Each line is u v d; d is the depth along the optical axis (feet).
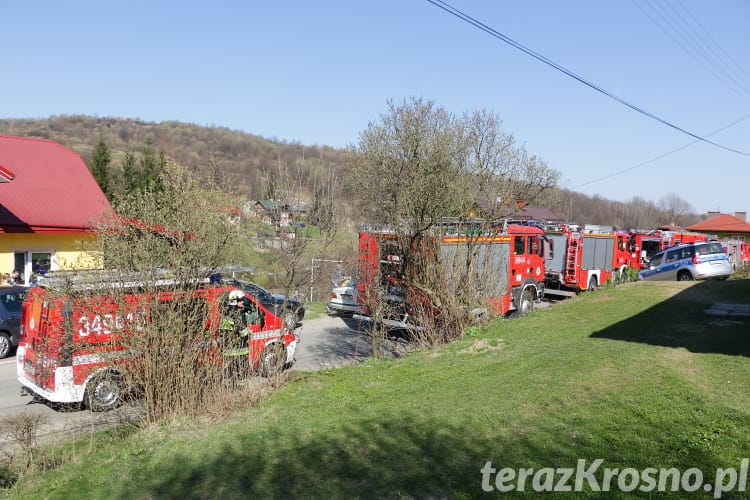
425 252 37.01
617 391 20.66
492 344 32.63
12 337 41.57
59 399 24.22
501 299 45.47
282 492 15.12
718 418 17.43
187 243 24.36
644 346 28.27
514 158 47.42
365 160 42.11
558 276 69.36
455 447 16.90
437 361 29.86
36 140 79.30
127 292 23.00
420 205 36.14
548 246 59.57
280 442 18.90
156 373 23.38
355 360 38.14
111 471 17.90
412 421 19.61
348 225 41.42
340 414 21.47
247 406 24.29
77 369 24.21
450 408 20.59
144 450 19.48
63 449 21.39
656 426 17.13
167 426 22.13
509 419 18.75
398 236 37.22
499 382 23.50
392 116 42.29
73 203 69.77
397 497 14.20
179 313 23.84
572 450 15.89
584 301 48.06
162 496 15.61
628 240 86.17
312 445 18.33
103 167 90.12
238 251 29.71
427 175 36.96
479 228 40.11
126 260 23.08
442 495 14.08
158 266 23.45
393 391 24.17
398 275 37.78
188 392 23.79
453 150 39.32
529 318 41.52
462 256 38.99
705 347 27.53
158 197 24.82
